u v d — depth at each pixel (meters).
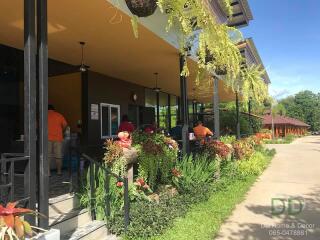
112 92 12.92
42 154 4.34
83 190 6.24
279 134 59.47
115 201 6.23
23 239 3.33
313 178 12.55
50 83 11.93
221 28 5.81
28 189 4.14
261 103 14.62
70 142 8.95
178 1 4.93
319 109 105.62
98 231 5.57
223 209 7.66
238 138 18.22
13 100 9.65
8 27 6.90
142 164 7.11
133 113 14.57
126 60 10.09
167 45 8.51
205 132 12.59
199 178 8.94
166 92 17.69
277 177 12.80
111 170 6.43
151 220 5.97
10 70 9.57
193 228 6.28
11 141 8.95
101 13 6.41
